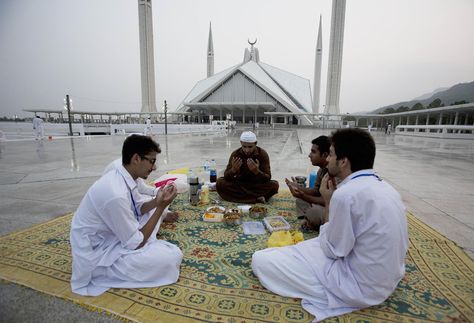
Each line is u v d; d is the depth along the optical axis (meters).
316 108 68.62
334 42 47.41
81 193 3.98
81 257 1.63
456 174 5.78
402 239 1.30
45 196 3.82
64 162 6.97
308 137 19.34
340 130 1.53
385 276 1.31
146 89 54.16
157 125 25.48
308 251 1.60
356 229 1.33
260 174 3.26
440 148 11.99
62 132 24.83
